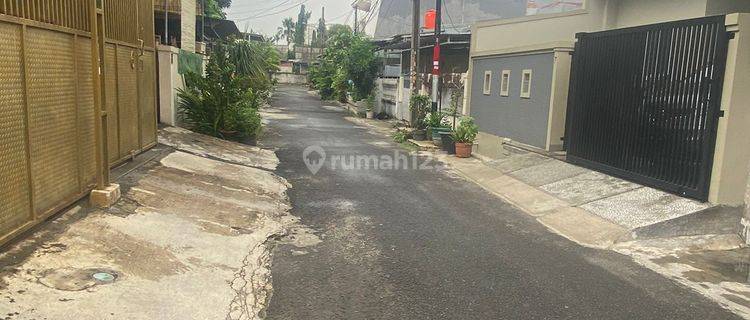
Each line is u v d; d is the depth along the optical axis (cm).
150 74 1023
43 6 527
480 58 1597
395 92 2539
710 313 499
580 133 1113
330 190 1002
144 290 450
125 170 818
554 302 510
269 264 586
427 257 634
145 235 570
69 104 586
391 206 898
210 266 538
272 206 838
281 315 457
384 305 489
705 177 777
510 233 759
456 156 1513
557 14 1334
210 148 1199
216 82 1440
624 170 966
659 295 539
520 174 1150
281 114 2642
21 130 486
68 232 524
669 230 736
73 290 421
